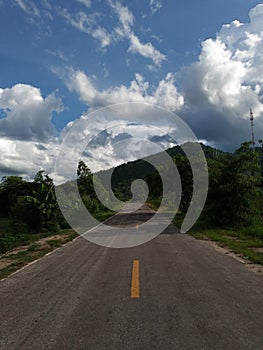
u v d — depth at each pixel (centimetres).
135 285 659
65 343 398
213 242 1328
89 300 568
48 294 613
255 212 1889
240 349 373
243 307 515
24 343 401
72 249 1220
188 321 459
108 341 400
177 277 723
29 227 2103
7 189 4650
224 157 2019
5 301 578
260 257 944
